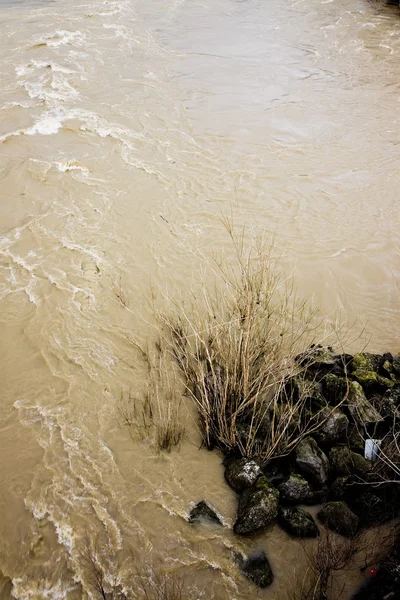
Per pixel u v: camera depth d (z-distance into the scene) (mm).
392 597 3027
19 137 8367
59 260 5934
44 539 3506
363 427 3932
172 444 4020
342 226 6449
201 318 5082
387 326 5102
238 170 7586
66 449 4031
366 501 3498
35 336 5008
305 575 3270
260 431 3982
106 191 7133
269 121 8852
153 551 3422
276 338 4625
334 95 9688
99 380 4562
